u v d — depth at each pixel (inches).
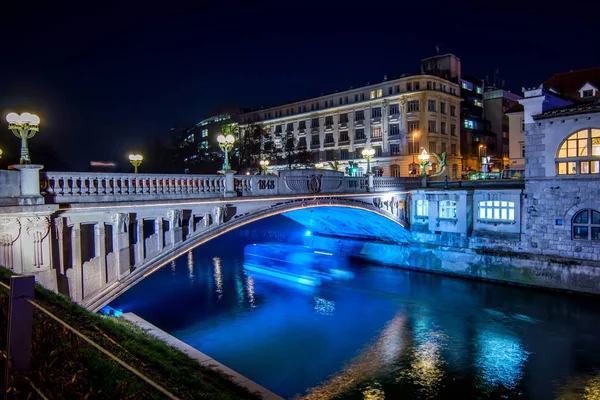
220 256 1959.9
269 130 3380.9
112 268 677.9
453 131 2748.5
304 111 3169.3
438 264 1456.7
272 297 1272.1
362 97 2854.3
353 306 1177.4
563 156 1180.5
